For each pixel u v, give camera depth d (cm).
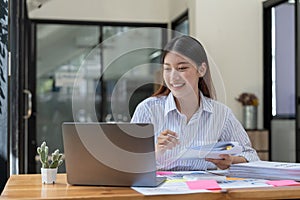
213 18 505
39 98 595
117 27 603
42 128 594
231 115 206
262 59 514
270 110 510
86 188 156
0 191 243
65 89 604
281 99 511
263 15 515
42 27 591
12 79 333
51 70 601
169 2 602
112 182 157
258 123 509
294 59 491
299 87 457
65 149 161
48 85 600
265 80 512
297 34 461
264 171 171
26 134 528
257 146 475
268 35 515
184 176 176
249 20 513
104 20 599
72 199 138
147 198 141
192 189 148
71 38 604
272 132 506
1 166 250
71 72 604
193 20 511
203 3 503
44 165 171
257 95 511
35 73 591
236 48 509
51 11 587
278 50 511
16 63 369
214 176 176
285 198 147
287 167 170
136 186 155
